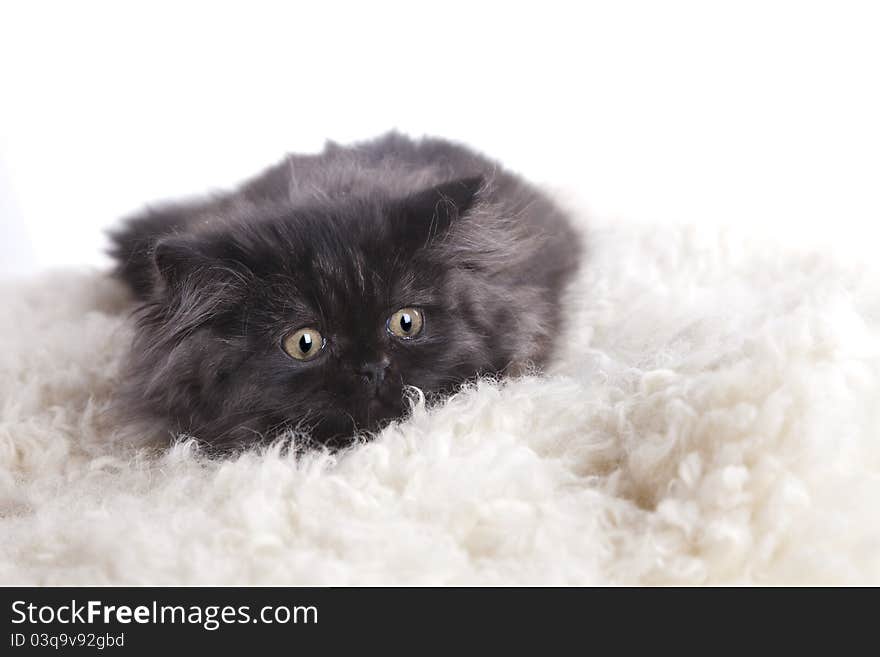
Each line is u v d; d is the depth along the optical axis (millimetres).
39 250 839
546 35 818
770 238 606
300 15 830
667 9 783
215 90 835
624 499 428
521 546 410
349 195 512
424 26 833
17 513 463
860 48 735
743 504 406
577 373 503
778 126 764
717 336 474
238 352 478
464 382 490
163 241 479
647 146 808
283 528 417
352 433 478
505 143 838
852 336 437
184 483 448
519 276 531
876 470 412
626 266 586
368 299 477
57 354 550
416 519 420
